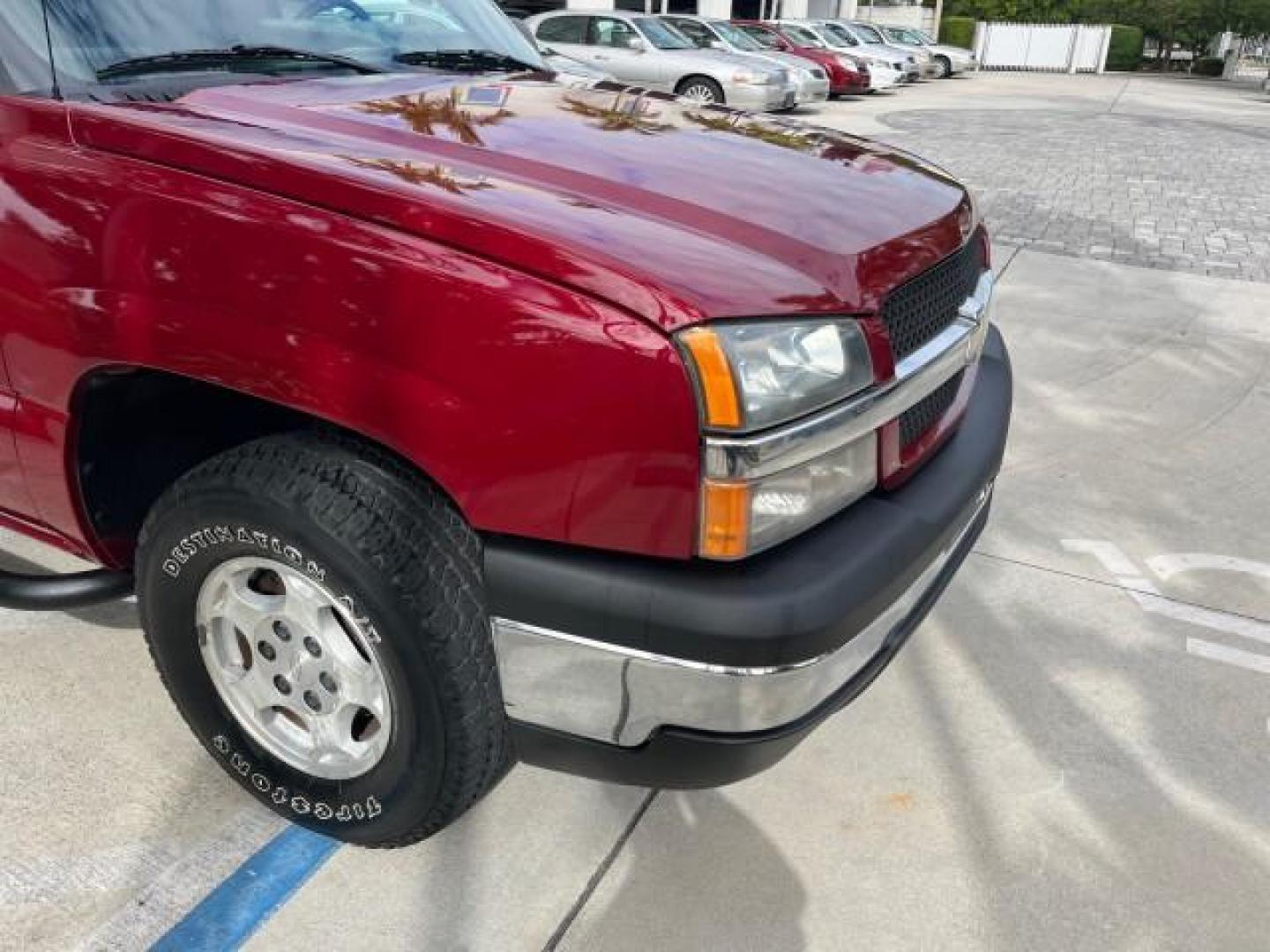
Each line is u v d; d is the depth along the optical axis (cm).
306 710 212
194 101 225
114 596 242
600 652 176
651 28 1488
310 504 184
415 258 174
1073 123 1750
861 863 228
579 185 204
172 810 232
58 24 228
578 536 174
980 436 246
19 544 323
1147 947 211
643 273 169
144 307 195
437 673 184
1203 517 394
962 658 302
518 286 170
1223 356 568
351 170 188
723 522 168
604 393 166
